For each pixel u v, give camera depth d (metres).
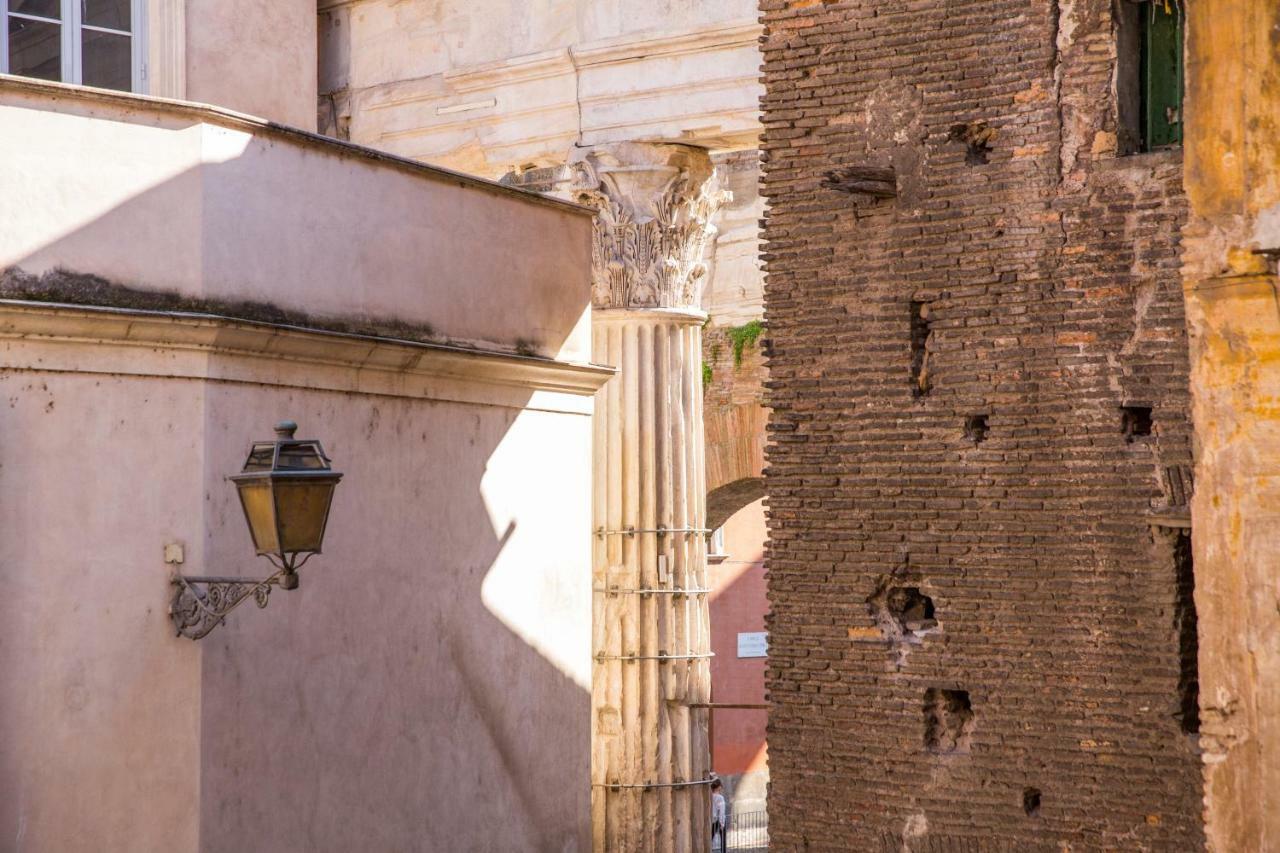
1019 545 45.34
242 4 65.25
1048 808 44.75
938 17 46.69
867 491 47.28
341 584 46.41
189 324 42.09
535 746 53.34
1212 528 37.09
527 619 53.25
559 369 53.91
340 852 46.09
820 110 48.25
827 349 47.97
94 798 41.00
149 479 42.06
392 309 48.62
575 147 68.50
